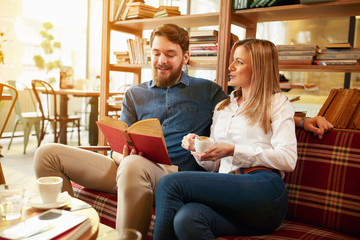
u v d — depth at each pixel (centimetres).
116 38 635
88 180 164
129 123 191
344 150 144
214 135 164
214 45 242
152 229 141
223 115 162
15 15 578
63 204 110
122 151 161
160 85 186
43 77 613
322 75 439
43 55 624
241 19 240
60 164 159
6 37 567
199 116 182
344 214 136
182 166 176
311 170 149
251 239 121
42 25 609
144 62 285
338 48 207
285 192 131
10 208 99
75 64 681
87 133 613
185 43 183
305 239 123
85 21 675
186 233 110
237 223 126
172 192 118
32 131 583
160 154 139
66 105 477
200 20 256
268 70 146
